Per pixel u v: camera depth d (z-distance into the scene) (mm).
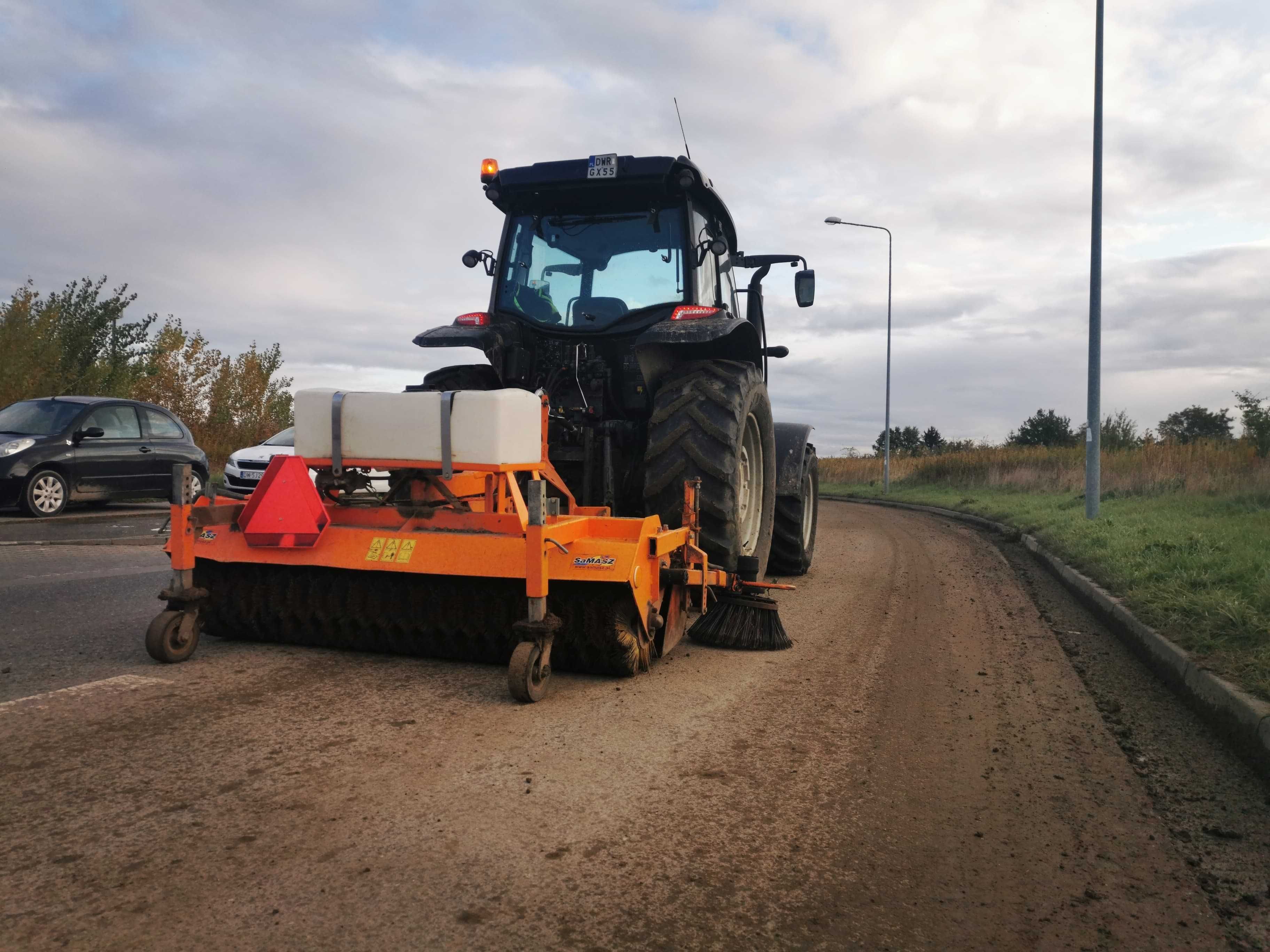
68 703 3148
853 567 8289
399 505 3902
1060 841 2340
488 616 3754
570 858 2104
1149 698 3828
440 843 2146
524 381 5246
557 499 3727
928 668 4246
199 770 2547
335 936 1732
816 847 2236
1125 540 7832
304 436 3803
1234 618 4266
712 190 5234
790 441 6887
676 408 4477
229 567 4023
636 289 5164
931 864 2172
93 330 16828
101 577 6215
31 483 10539
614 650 3641
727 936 1801
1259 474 12508
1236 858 2270
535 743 2898
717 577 4445
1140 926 1916
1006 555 9938
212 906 1820
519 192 5207
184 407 19359
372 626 3893
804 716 3361
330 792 2426
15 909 1785
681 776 2676
